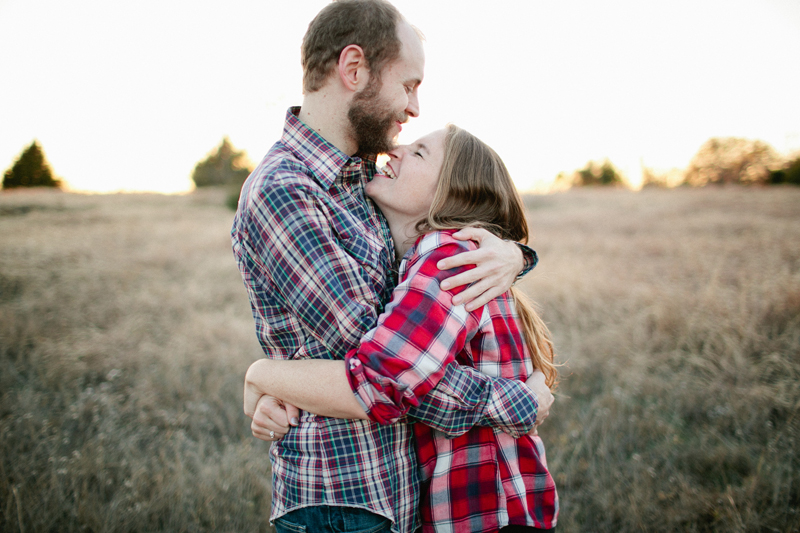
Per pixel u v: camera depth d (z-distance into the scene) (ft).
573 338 13.73
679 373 11.64
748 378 11.12
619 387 11.28
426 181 4.33
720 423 9.72
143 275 22.50
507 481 4.02
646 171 99.40
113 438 9.31
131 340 14.35
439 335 3.49
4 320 15.47
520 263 4.11
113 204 62.13
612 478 8.20
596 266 21.88
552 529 4.13
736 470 8.39
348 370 3.41
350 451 3.66
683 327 13.78
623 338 13.42
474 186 4.39
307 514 3.73
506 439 4.12
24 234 33.32
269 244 3.61
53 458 8.05
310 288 3.50
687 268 20.74
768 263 20.07
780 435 8.97
